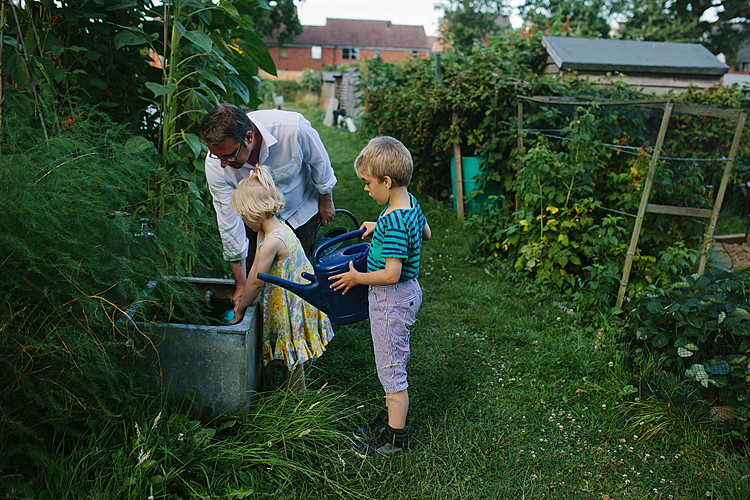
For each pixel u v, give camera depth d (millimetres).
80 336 1770
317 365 2953
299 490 2051
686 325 2572
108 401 2006
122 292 2000
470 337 3389
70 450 1909
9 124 2086
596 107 4316
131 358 2088
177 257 2668
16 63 2289
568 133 4930
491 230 4961
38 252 1748
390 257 2018
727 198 7320
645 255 4145
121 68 3225
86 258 1867
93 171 1986
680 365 2574
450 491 2090
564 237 4012
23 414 1747
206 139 2061
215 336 2148
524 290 4141
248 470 2055
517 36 7988
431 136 6680
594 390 2760
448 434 2420
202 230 2803
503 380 2889
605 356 3002
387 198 2127
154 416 2098
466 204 6242
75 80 2686
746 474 2092
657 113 4215
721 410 2408
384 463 2205
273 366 2764
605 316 3482
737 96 6293
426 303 3941
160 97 2955
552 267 4109
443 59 7223
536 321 3584
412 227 2070
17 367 1663
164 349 2146
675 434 2398
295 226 2809
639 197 4109
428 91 6402
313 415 2275
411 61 8195
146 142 2391
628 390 2600
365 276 2062
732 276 2766
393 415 2256
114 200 2098
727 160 3648
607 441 2406
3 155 1908
